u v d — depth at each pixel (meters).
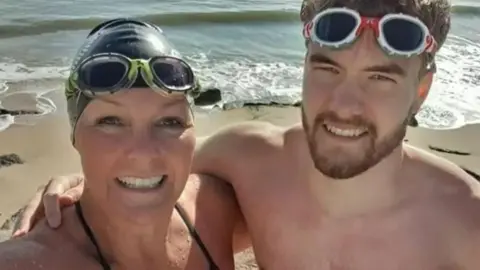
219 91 1.99
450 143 1.72
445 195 0.70
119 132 0.54
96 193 0.55
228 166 0.78
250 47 2.70
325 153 0.64
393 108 0.62
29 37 2.74
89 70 0.53
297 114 1.93
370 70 0.61
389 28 0.60
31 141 1.68
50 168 1.56
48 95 2.01
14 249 0.53
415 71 0.63
